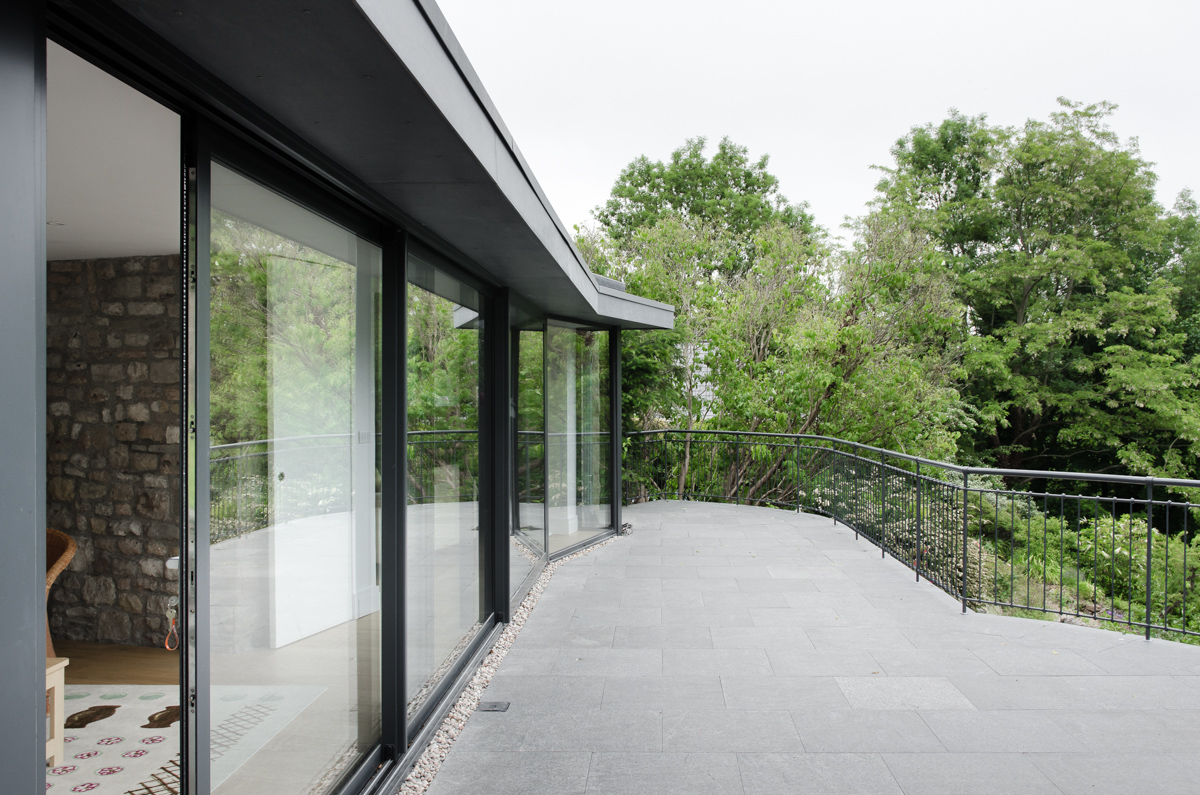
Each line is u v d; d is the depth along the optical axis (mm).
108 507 4207
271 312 1941
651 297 11781
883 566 6172
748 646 4184
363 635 2578
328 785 2283
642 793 2605
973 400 16422
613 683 3654
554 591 5402
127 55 1318
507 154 2555
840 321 11969
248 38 1322
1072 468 16859
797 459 9305
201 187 1584
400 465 2775
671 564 6262
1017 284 16531
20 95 981
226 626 1692
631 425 9867
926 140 17922
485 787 2658
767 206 20688
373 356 2707
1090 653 3996
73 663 3971
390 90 1577
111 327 4066
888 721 3176
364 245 2631
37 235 1007
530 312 5531
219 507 1663
